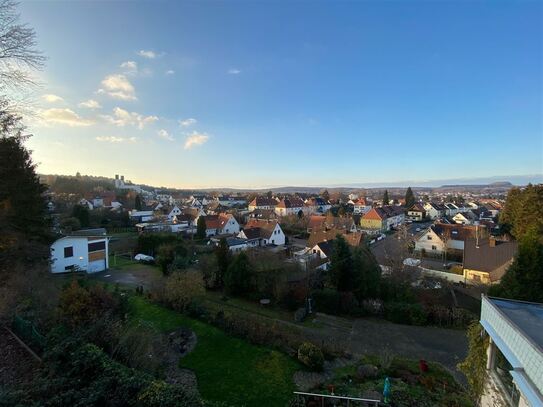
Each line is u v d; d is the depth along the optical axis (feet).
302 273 77.92
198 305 56.49
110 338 31.53
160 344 40.34
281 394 35.60
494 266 87.45
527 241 53.42
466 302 68.39
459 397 35.22
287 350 44.50
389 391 36.01
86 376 25.03
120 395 23.16
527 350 17.95
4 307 36.14
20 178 62.69
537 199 117.08
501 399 23.29
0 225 53.42
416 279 84.33
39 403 20.58
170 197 458.91
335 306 66.23
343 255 71.97
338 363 44.19
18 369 26.32
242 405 33.32
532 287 51.26
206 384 36.58
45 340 29.17
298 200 282.56
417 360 46.96
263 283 71.15
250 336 46.88
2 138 46.24
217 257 80.59
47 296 42.16
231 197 405.80
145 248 116.47
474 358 28.81
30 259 64.08
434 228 137.28
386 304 64.80
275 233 151.33
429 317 62.08
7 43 33.30
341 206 270.26
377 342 53.36
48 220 84.89
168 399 22.22
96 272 93.35
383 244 150.30
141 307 57.57
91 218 182.60
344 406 33.71
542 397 15.89
